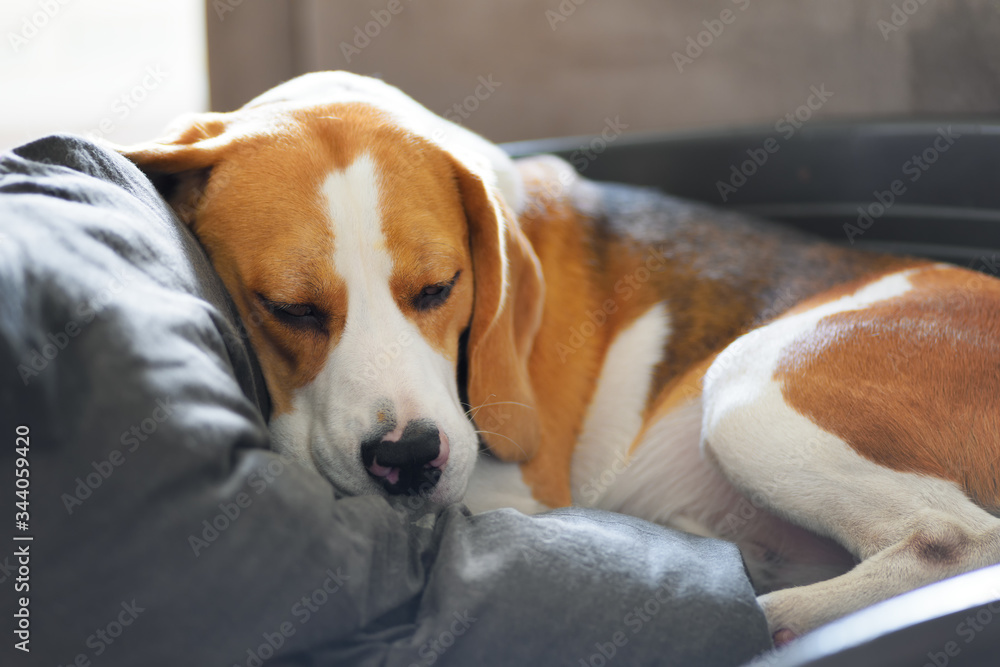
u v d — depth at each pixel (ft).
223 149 5.29
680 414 6.53
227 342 4.29
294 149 5.29
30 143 4.31
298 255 5.01
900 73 11.28
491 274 5.72
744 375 5.99
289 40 12.22
